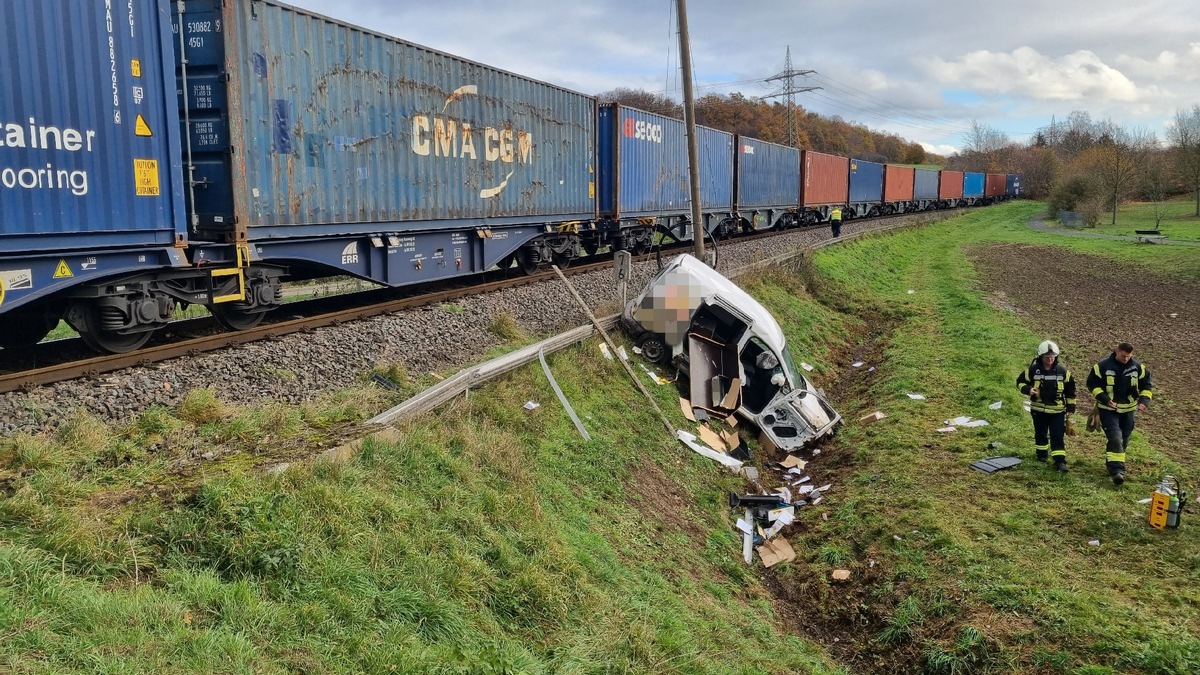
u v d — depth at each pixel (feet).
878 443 36.17
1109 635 20.03
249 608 13.51
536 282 49.11
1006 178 305.73
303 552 15.52
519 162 48.85
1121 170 191.21
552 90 52.31
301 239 33.68
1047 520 26.91
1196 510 27.17
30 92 22.26
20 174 22.12
